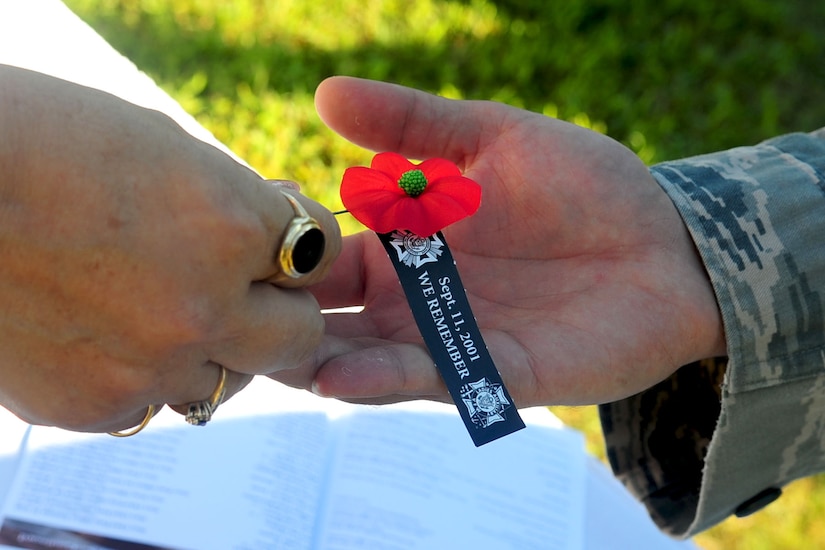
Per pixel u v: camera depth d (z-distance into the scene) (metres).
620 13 0.92
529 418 0.41
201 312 0.28
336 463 0.39
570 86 0.85
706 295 0.38
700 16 0.93
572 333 0.37
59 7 0.44
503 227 0.39
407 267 0.35
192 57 0.81
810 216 0.38
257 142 0.76
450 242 0.39
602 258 0.39
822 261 0.37
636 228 0.38
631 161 0.39
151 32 0.82
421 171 0.35
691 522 0.40
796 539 0.66
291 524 0.37
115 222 0.27
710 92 0.87
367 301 0.38
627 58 0.88
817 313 0.37
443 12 0.90
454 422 0.40
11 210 0.26
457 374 0.34
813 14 0.94
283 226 0.29
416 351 0.34
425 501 0.38
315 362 0.33
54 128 0.26
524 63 0.86
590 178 0.39
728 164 0.40
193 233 0.27
